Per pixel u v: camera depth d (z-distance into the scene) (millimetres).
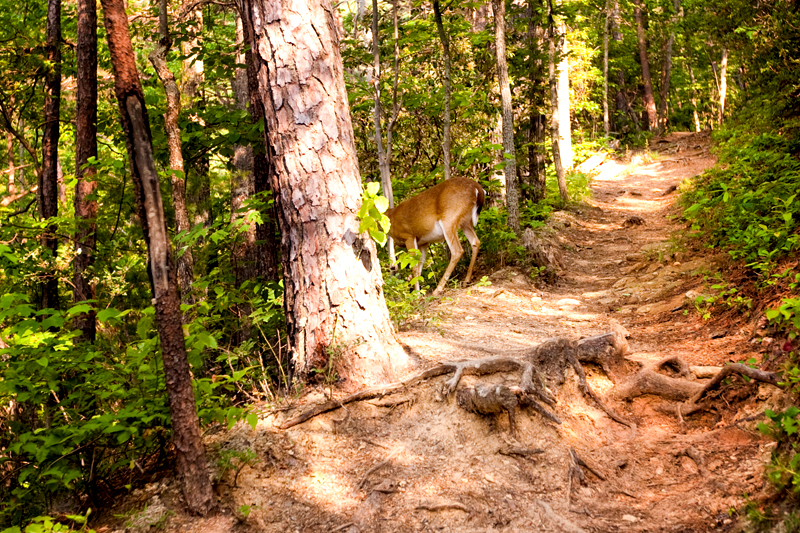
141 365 4152
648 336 5930
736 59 11945
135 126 3375
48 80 8312
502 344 5594
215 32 12211
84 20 7055
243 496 3770
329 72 4840
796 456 3000
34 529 3365
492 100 12539
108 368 4285
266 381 5000
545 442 4176
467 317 6801
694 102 42031
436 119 11703
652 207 14898
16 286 6625
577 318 6961
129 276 7121
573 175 18641
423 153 12242
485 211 10594
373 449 4164
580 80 26125
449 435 4242
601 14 27344
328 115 4801
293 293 4832
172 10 9648
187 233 5836
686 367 4785
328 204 4742
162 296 3512
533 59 13828
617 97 33750
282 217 4852
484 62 12594
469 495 3715
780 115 11672
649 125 30734
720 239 7812
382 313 4961
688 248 8484
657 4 30781
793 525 2801
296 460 4047
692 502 3480
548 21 13539
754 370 4129
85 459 4215
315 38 4785
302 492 3820
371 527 3520
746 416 4094
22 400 3928
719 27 11836
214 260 8680
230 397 5406
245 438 4195
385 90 11000
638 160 23062
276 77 4766
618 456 4133
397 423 4395
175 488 3881
